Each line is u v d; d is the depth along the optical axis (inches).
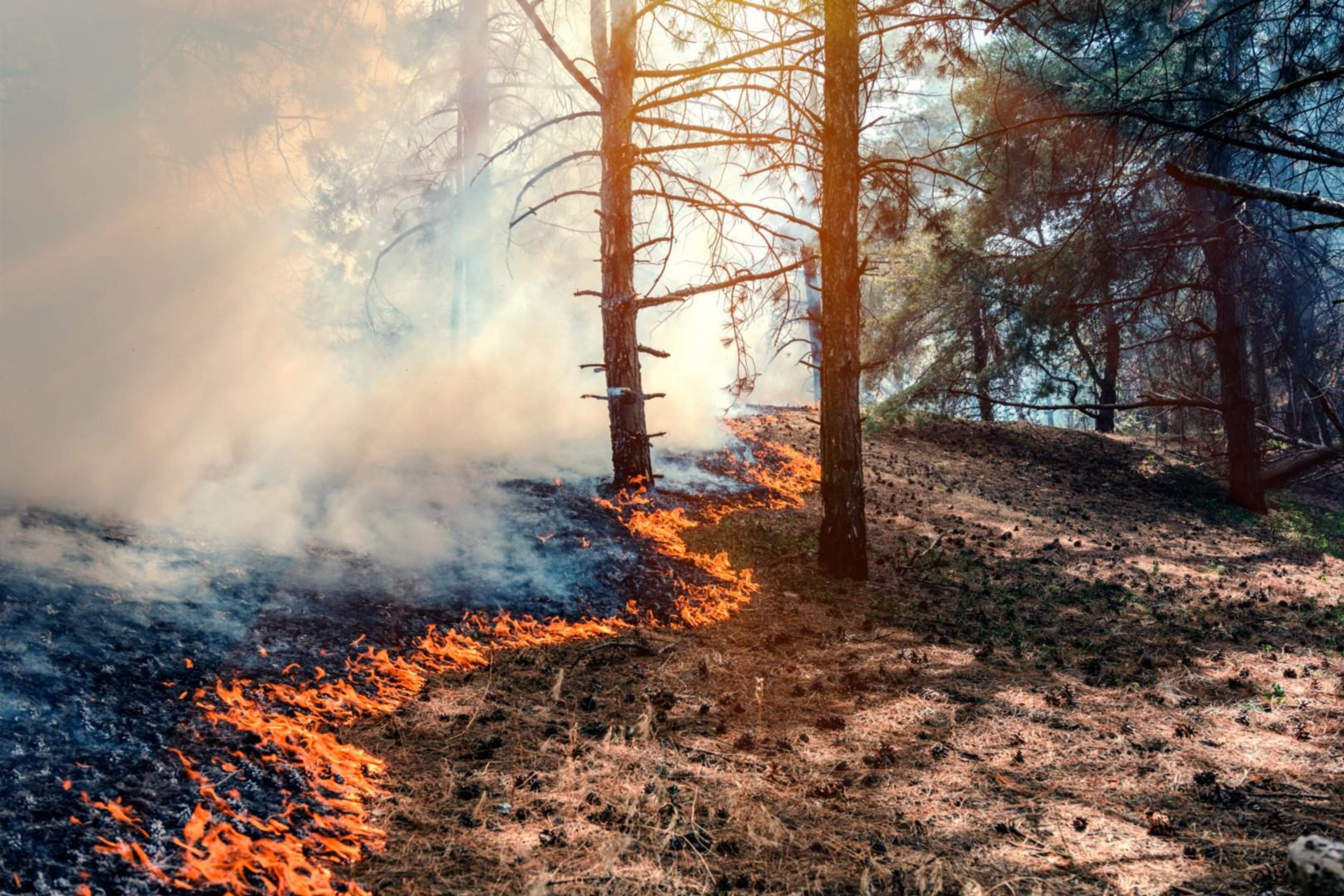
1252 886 141.4
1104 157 349.1
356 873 136.3
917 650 274.7
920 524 459.8
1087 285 591.2
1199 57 440.5
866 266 371.6
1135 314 627.8
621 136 377.1
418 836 147.7
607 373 391.2
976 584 364.5
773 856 149.0
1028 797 177.0
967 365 733.3
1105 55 502.9
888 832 159.8
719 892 137.3
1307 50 330.3
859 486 351.6
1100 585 385.7
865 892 138.1
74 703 157.4
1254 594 401.1
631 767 178.2
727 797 169.2
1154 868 148.8
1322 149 255.4
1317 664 287.6
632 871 140.8
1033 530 494.3
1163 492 687.1
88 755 147.0
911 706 226.5
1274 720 226.5
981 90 613.9
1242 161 461.7
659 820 157.8
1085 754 200.7
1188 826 165.5
